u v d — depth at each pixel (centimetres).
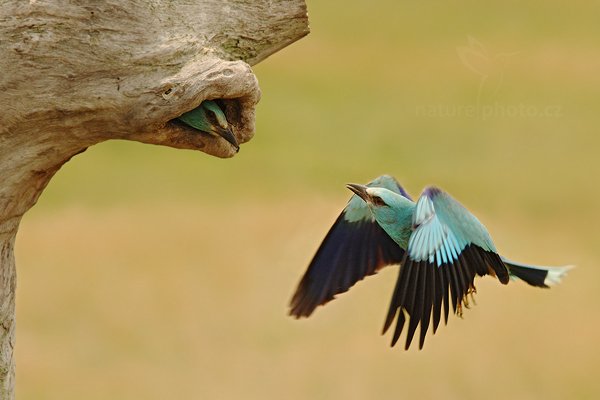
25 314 1548
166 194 1941
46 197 1917
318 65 2662
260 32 765
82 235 1766
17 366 1430
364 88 2519
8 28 683
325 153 2164
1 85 689
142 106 702
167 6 714
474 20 2744
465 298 659
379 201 743
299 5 772
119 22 696
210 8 735
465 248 670
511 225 1820
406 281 636
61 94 696
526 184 1972
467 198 1908
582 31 2591
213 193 1939
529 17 2694
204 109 739
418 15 2870
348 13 2945
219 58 725
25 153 714
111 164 2102
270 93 2509
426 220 661
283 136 2225
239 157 2130
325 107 2420
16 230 751
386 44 2722
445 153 2153
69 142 719
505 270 680
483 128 2283
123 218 1833
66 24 688
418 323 636
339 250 764
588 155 2094
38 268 1655
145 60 701
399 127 2283
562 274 804
